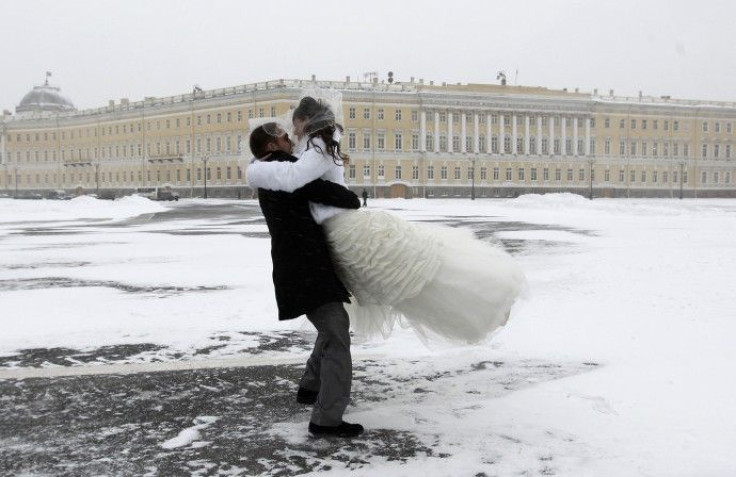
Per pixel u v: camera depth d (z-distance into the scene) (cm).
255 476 353
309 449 388
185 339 671
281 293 411
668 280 1015
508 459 371
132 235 2195
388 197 8900
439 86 9131
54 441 400
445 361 577
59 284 1059
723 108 10456
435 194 9112
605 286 958
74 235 2198
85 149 10962
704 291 906
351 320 461
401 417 439
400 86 9038
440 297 418
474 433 410
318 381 466
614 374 525
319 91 434
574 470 356
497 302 418
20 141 11588
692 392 477
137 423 431
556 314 757
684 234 2089
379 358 588
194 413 450
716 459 366
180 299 909
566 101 9569
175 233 2292
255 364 575
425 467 362
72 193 11106
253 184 413
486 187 9344
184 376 538
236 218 3478
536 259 1346
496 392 490
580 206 4478
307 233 411
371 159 8825
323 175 418
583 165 9762
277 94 8356
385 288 414
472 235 449
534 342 631
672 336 647
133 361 586
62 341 661
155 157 9794
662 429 410
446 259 421
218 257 1478
